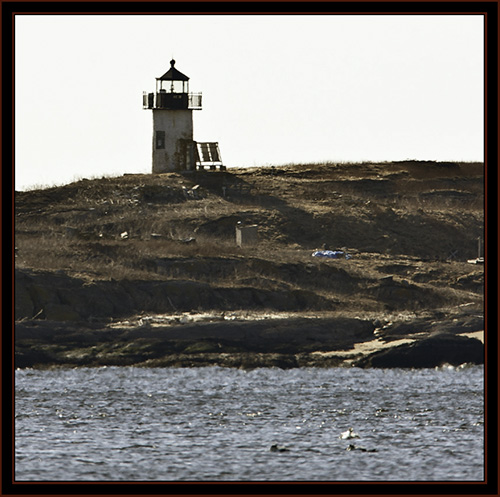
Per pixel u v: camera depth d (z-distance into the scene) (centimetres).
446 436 17250
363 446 16550
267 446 16525
